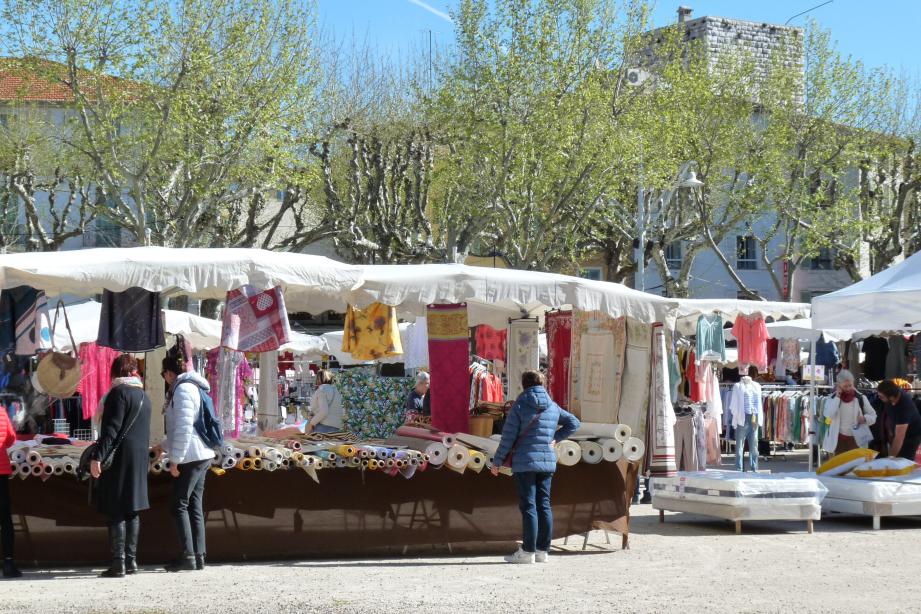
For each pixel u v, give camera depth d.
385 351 12.23
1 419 8.70
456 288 10.12
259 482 9.55
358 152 27.72
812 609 7.34
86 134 23.84
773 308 17.98
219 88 23.75
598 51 25.59
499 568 9.12
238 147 23.86
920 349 20.80
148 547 9.34
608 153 25.62
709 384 17.16
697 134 31.05
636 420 10.48
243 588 8.09
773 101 32.47
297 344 19.00
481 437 10.11
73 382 11.26
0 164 29.25
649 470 10.37
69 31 23.00
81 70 23.72
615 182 26.45
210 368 12.75
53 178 30.81
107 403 8.56
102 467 8.51
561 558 9.74
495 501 10.00
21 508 9.22
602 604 7.48
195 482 8.88
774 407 20.56
